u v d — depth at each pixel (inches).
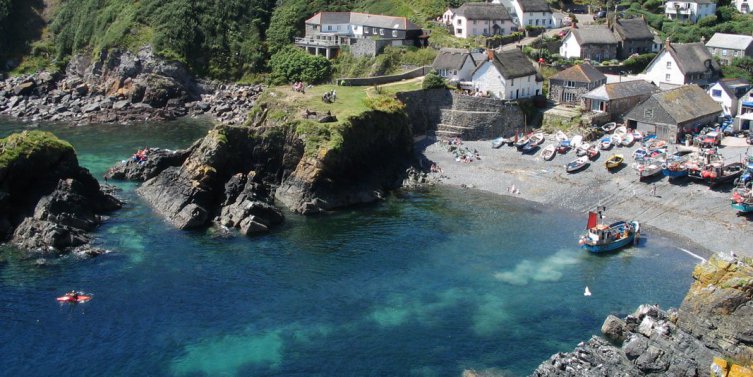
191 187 4512.8
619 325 3043.8
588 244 3941.9
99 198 4490.7
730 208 4333.2
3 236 4057.6
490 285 3567.9
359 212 4635.8
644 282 3582.7
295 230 4308.6
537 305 3353.8
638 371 2701.8
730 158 4938.5
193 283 3577.8
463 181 5182.1
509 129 5920.3
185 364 2898.6
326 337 3088.1
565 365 2733.8
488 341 3048.7
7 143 4392.2
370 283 3592.5
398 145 5541.3
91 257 3843.5
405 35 7357.3
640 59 6825.8
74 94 7618.1
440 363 2891.2
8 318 3221.0
